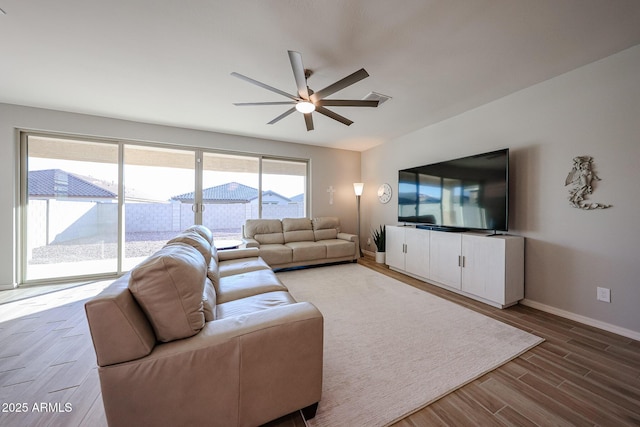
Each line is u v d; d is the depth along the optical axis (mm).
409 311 2379
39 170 3186
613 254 1993
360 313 2330
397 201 4391
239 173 4340
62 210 3303
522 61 2068
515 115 2627
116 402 848
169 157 3865
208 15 1579
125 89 2580
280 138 4414
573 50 1921
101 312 827
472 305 2535
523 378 1453
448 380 1432
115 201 3535
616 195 1972
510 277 2436
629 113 1900
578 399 1295
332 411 1210
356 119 3447
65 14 1565
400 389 1357
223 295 1781
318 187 4961
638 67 1854
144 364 867
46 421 1148
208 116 3324
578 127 2170
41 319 2219
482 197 2785
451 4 1475
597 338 1895
